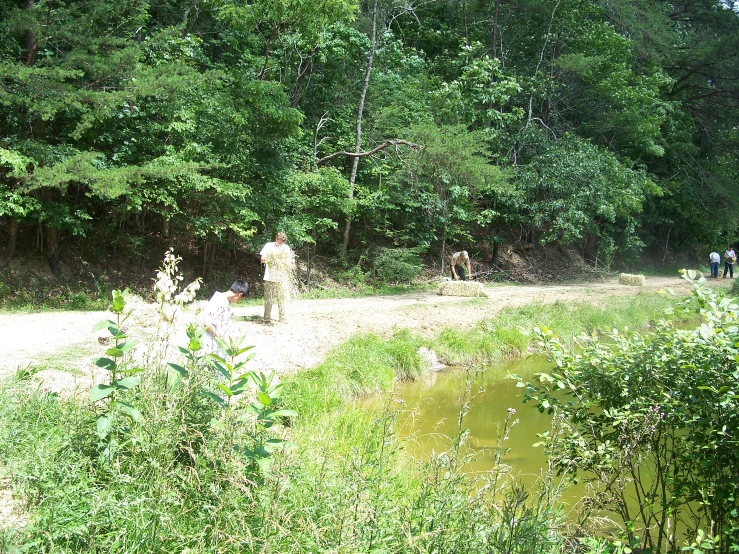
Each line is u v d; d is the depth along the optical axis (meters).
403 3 24.88
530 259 29.72
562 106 30.59
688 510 6.05
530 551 4.31
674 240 39.53
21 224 15.23
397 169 22.17
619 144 33.22
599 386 5.84
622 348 5.85
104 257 16.39
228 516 3.95
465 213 23.27
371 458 5.86
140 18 15.31
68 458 4.34
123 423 4.59
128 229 17.27
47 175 12.05
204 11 20.92
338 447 6.45
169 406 4.55
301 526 4.13
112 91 13.93
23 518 3.85
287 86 20.25
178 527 3.95
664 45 33.16
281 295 12.52
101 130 14.86
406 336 13.19
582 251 33.56
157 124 15.39
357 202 20.05
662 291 6.02
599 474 5.47
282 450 4.82
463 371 12.79
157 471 4.19
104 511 3.89
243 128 17.08
